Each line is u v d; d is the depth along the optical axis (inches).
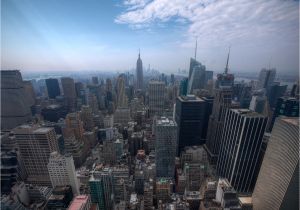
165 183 3828.7
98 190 3218.5
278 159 2967.5
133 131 6609.3
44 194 3565.5
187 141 6200.8
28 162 4190.5
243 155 4146.2
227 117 4724.4
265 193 3166.8
